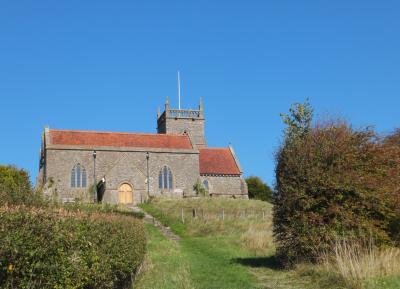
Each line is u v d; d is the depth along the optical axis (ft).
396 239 53.78
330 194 53.88
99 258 33.55
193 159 215.31
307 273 50.11
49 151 196.24
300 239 54.19
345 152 55.16
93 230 33.27
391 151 56.34
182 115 257.34
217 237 104.73
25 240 21.88
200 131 257.96
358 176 53.26
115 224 43.09
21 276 21.65
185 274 55.47
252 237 89.76
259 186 299.79
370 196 52.49
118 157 204.23
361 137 57.00
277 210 58.54
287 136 65.41
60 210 32.19
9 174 144.25
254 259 69.62
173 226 126.52
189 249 88.22
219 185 222.48
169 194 208.13
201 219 130.00
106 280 36.17
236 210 155.94
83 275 29.14
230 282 50.39
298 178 55.93
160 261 69.15
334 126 58.23
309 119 71.20
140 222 73.10
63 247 26.30
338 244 51.16
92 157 200.95
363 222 52.21
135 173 199.21
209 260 70.79
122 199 195.83
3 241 20.53
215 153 234.17
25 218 22.77
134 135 220.84
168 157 211.82
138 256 55.72
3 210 22.54
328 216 53.67
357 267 43.47
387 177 54.49
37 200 44.50
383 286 39.96
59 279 25.11
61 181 195.11
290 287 45.68
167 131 254.27
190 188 212.02
